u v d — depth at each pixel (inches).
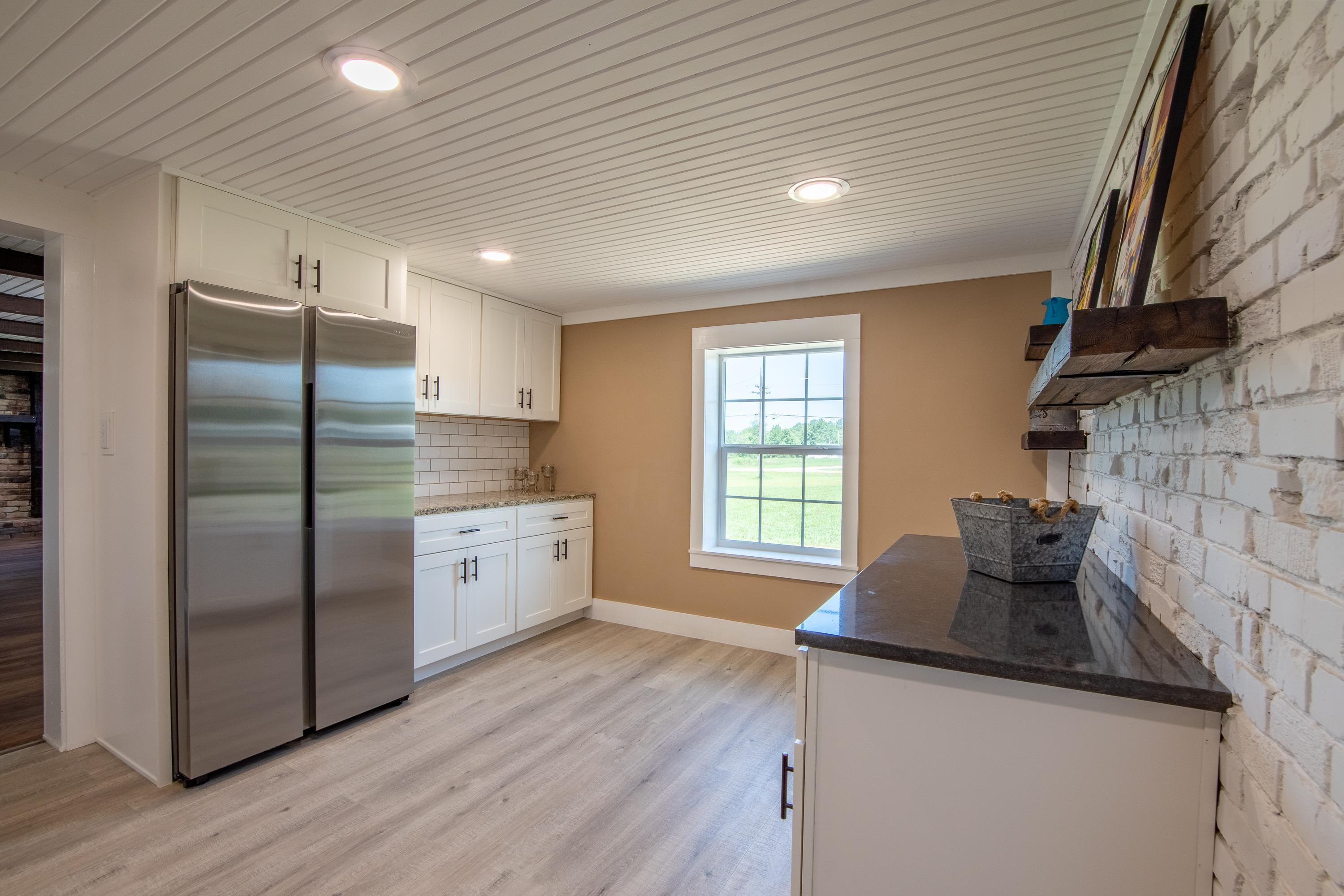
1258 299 34.0
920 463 130.7
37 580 207.8
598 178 88.0
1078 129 72.4
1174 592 47.4
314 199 96.9
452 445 158.7
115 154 82.4
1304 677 28.4
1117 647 44.0
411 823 79.8
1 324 212.1
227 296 88.6
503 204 97.9
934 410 129.5
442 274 138.3
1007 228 106.0
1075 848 40.1
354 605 105.0
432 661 124.6
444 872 71.0
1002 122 71.1
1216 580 39.2
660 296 157.1
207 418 86.7
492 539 138.7
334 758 95.7
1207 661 40.2
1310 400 28.5
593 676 130.0
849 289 138.0
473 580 134.0
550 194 93.6
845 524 137.6
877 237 111.2
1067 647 43.7
